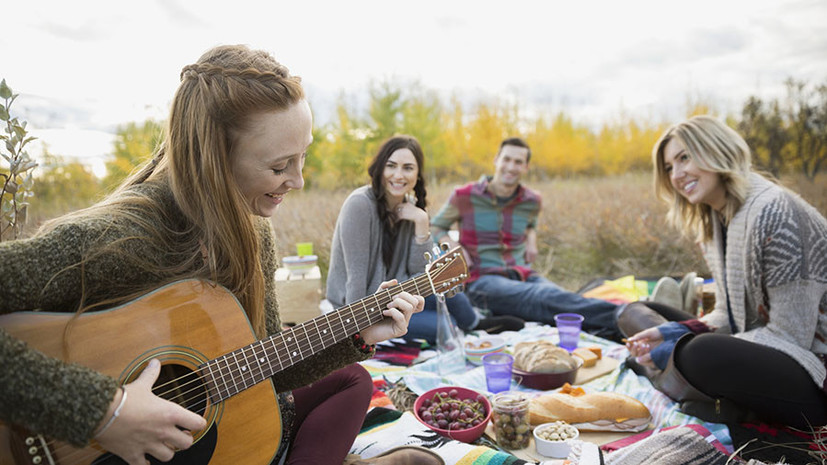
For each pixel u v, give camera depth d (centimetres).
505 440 188
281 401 153
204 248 130
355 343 156
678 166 251
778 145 625
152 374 111
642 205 632
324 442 145
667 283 329
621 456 167
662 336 241
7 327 102
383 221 290
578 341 302
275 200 138
